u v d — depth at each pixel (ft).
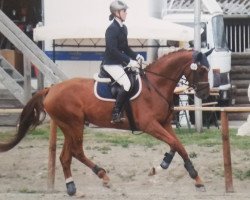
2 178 49.32
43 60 61.46
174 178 48.91
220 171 49.78
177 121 67.87
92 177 49.37
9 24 61.77
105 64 42.68
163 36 72.43
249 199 40.42
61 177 49.42
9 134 63.87
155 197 41.14
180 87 65.57
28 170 51.24
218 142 59.00
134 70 42.63
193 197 40.91
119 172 50.42
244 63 89.35
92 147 56.90
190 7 91.66
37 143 59.26
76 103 42.78
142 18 75.05
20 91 63.52
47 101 42.96
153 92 42.52
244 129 46.42
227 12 98.12
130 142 59.47
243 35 97.45
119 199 40.73
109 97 42.52
